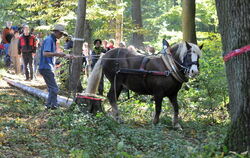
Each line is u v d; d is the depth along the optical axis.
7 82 16.22
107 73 10.65
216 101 11.08
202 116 11.27
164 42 10.06
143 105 11.83
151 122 10.23
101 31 20.48
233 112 6.66
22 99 12.07
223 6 6.75
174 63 9.79
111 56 10.67
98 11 17.42
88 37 22.52
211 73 11.44
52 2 18.06
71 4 17.73
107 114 10.59
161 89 9.90
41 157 6.80
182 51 9.74
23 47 17.33
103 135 8.31
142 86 10.23
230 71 6.71
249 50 6.48
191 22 14.94
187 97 11.76
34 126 8.93
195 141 8.29
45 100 12.35
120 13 18.84
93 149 7.27
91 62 15.05
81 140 7.91
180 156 6.57
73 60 11.88
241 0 6.54
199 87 11.63
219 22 6.91
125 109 11.52
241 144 6.45
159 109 9.98
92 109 10.11
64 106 11.48
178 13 26.20
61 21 17.50
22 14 25.38
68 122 9.01
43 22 25.91
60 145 7.47
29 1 18.44
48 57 10.72
